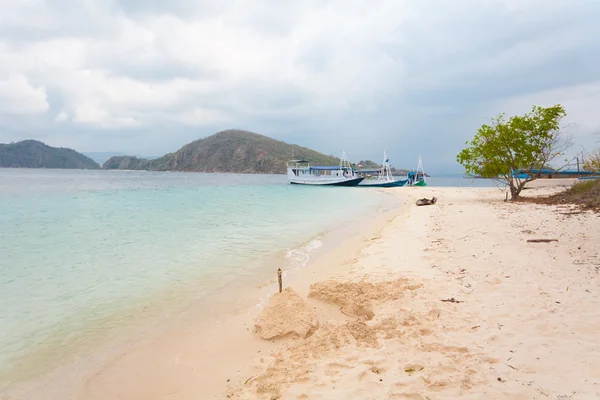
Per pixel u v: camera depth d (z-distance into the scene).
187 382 4.96
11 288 9.08
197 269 10.71
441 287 7.57
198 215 23.89
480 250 10.52
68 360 5.66
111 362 5.57
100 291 8.84
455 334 5.38
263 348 5.76
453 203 26.45
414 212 22.80
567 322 5.45
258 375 4.73
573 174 53.50
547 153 24.23
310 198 40.69
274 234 16.55
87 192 46.47
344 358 4.94
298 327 6.03
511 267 8.56
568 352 4.60
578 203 19.30
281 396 4.17
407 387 4.13
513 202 24.31
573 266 8.27
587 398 3.65
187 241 14.89
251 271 10.48
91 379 5.14
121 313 7.48
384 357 4.88
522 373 4.23
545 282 7.30
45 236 16.02
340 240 15.05
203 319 7.13
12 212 25.11
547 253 9.55
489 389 3.96
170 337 6.37
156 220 21.28
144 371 5.29
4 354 5.85
